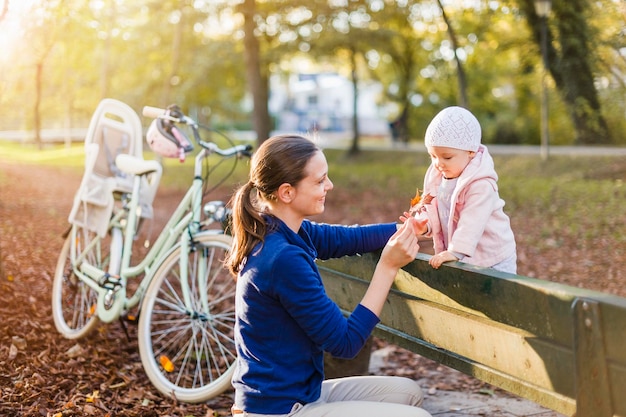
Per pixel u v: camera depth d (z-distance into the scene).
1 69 7.53
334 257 2.46
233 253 2.12
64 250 4.39
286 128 38.41
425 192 2.74
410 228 2.10
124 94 17.47
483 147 2.60
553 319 1.71
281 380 2.05
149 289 3.58
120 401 3.28
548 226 8.01
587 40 9.88
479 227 2.45
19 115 16.61
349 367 3.41
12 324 4.11
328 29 14.78
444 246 2.69
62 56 13.10
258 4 13.70
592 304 1.56
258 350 2.08
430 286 2.18
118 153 4.19
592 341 1.58
